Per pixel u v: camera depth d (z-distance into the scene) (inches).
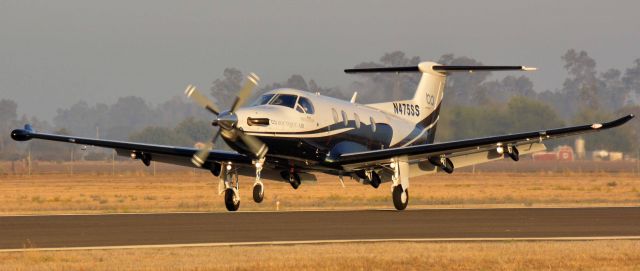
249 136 4008.4
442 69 5231.3
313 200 5580.7
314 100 4311.0
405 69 5231.3
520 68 4909.0
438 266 2338.8
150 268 2292.1
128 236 3016.7
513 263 2381.9
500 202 5260.8
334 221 3575.3
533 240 2908.5
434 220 3627.0
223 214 3981.3
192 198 6284.5
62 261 2427.4
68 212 4301.2
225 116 3954.2
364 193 6752.0
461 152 4293.8
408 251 2591.0
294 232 3147.1
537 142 4197.8
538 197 6043.3
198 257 2477.9
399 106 5044.3
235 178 4451.3
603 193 6747.1
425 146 4234.7
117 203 5447.8
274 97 4222.4
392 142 4867.1
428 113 5260.8
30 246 2763.3
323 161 4360.2
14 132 4306.1
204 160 4050.2
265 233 3115.2
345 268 2300.7
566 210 4222.4
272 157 4202.8
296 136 4148.6
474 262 2394.2
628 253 2539.4
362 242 2849.4
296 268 2298.2
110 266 2327.8
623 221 3565.5
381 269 2292.1
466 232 3157.0
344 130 4436.5
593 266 2348.7
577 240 2910.9
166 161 4485.7
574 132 4045.3
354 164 4414.4
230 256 2493.8
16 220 3631.9
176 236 3021.7
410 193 6875.0
